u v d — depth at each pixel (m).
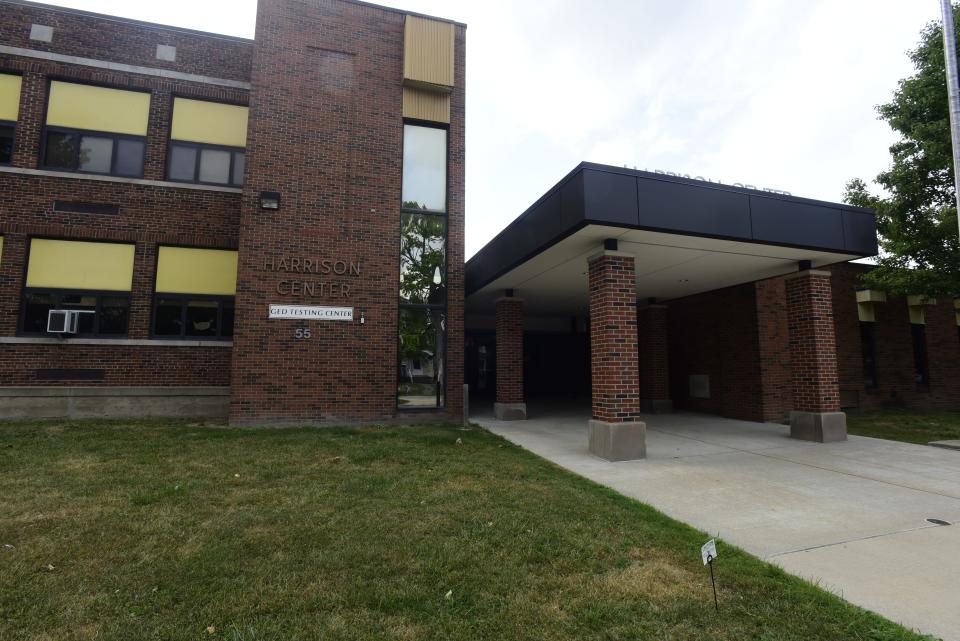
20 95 12.27
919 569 4.27
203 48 13.54
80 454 7.76
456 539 4.78
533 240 9.83
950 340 17.84
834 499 6.29
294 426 11.19
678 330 16.59
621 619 3.44
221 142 13.51
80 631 3.19
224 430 10.27
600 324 8.92
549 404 19.34
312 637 3.17
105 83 12.77
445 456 8.36
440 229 13.05
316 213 11.89
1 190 11.81
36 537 4.61
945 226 13.29
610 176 7.94
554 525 5.19
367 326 11.95
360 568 4.15
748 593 3.80
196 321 12.84
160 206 12.77
